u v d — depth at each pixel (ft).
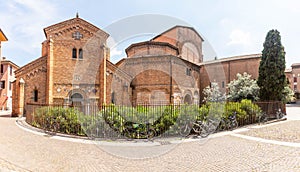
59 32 81.00
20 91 75.00
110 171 19.69
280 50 72.02
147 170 19.93
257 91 74.08
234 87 79.00
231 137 36.24
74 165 21.30
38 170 19.84
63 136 36.86
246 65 120.37
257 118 56.80
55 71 79.41
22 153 25.66
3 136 36.73
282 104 72.74
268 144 30.86
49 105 47.47
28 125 50.96
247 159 23.41
